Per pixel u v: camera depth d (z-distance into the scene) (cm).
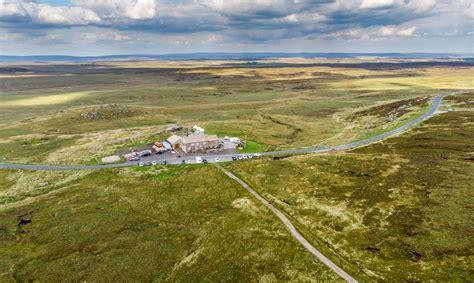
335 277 5603
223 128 18412
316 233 7288
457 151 11544
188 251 7338
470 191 8312
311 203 8788
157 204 9594
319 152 13288
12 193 11031
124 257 7250
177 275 6494
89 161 13525
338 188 9569
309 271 5847
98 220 8825
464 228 6812
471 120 15400
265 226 7562
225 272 6212
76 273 6800
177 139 14488
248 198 9319
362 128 17900
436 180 9169
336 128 19375
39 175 12412
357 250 6575
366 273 5806
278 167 11556
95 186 11038
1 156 15050
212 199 9650
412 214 7606
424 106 19800
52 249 7700
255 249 6694
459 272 5622
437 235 6719
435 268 5816
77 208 9575
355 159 11744
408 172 9994
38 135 18888
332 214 8088
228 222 8081
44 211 9562
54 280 6638
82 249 7669
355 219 7781
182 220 8725
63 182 11594
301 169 11231
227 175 11119
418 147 12488
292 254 6372
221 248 6994
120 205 9638
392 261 6162
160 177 11500
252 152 13700
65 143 16938
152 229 8369
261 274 5975
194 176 11256
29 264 7188
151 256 7250
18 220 9194
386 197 8625
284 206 8638
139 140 16025
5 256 7525
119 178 11569
